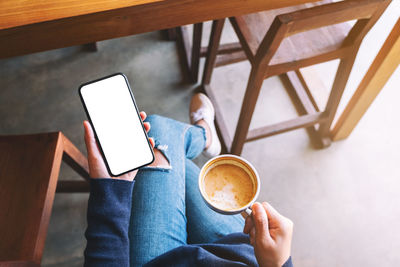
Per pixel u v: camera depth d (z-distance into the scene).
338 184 1.59
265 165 1.63
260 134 1.51
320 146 1.67
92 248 0.65
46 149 1.05
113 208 0.67
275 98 1.80
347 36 1.17
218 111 1.69
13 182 1.01
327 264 1.44
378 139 1.67
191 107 1.58
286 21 0.89
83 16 0.75
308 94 1.79
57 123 1.71
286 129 1.52
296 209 1.54
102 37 0.81
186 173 1.07
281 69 1.17
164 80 1.82
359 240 1.48
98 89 0.74
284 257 0.63
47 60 1.87
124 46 1.91
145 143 0.75
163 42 1.93
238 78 1.84
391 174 1.61
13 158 1.04
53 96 1.78
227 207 0.69
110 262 0.65
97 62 1.87
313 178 1.61
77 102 1.76
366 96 1.34
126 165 0.73
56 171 1.05
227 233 0.95
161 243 0.87
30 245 0.94
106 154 0.73
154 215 0.90
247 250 0.79
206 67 1.63
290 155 1.66
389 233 1.49
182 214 0.94
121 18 0.77
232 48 1.66
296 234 1.49
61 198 1.54
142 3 0.76
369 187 1.58
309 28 0.96
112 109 0.74
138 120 0.75
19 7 0.75
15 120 1.72
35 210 0.98
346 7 0.91
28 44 0.78
